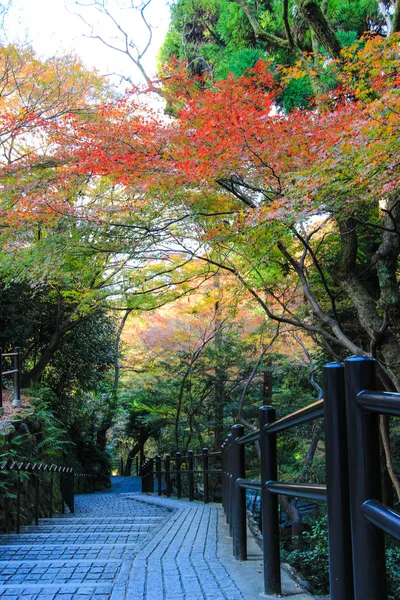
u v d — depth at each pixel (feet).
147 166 21.22
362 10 34.83
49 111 33.09
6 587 10.96
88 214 23.44
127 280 29.53
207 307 43.14
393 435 28.99
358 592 4.04
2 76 32.73
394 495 29.86
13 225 24.50
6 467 22.11
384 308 22.39
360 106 18.15
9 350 48.73
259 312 42.57
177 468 40.57
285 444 40.73
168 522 21.29
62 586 10.96
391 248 22.97
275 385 47.26
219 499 45.96
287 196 18.16
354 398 4.21
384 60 17.51
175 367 50.65
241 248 24.71
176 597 9.59
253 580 10.67
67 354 55.36
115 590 10.37
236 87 21.83
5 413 34.09
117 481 82.89
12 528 21.94
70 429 65.46
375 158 15.60
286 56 36.76
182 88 25.20
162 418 55.77
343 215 20.03
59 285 37.04
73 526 22.50
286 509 27.91
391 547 18.28
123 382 77.30
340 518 4.96
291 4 35.12
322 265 30.78
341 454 4.99
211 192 22.44
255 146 19.04
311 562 19.49
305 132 18.54
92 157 22.22
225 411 49.08
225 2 38.32
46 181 24.88
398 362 23.07
